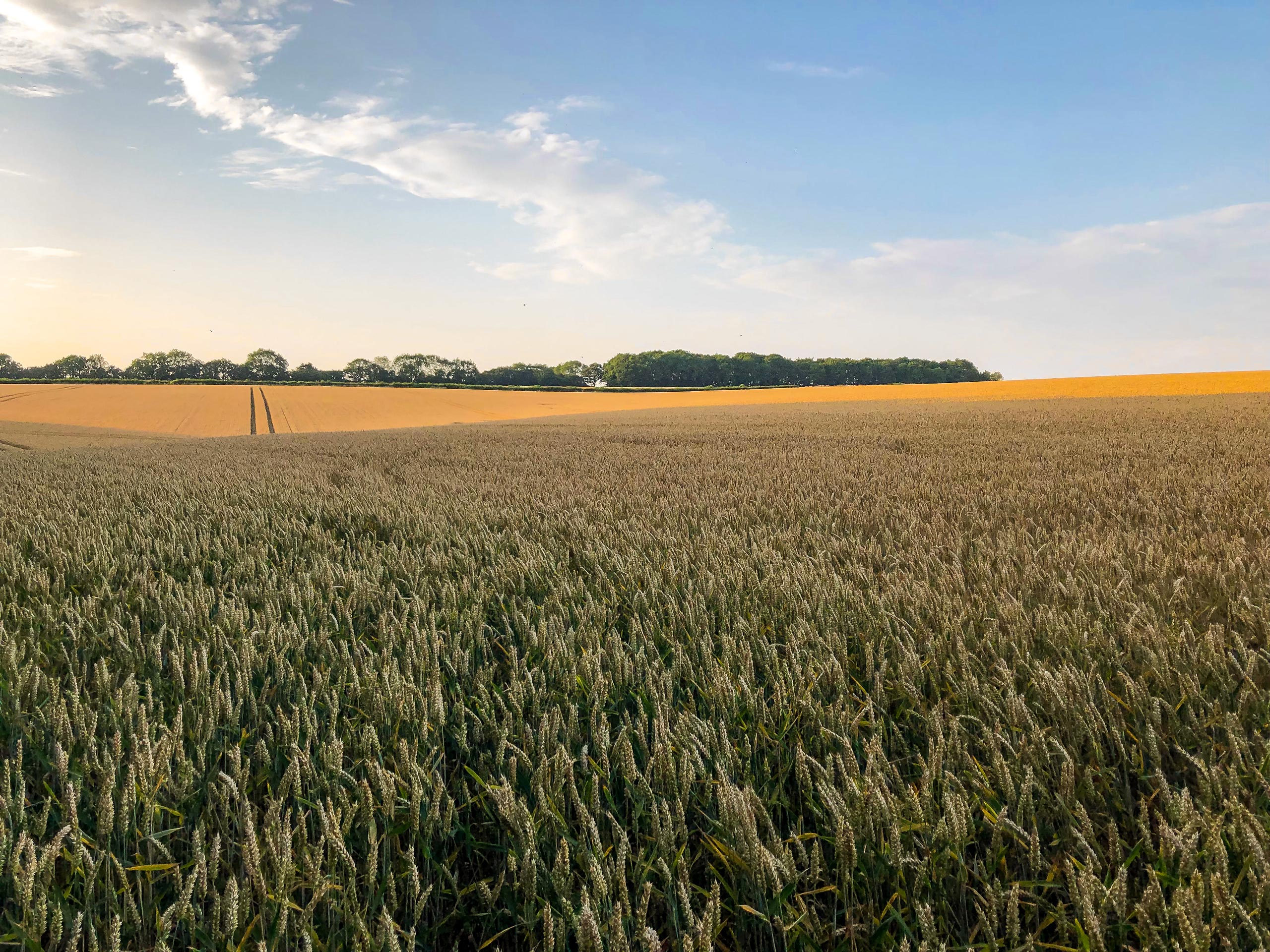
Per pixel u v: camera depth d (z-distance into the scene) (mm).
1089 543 4609
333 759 1948
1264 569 3730
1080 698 2189
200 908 1578
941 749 1873
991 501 7203
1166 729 2205
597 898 1500
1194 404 32219
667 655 2973
